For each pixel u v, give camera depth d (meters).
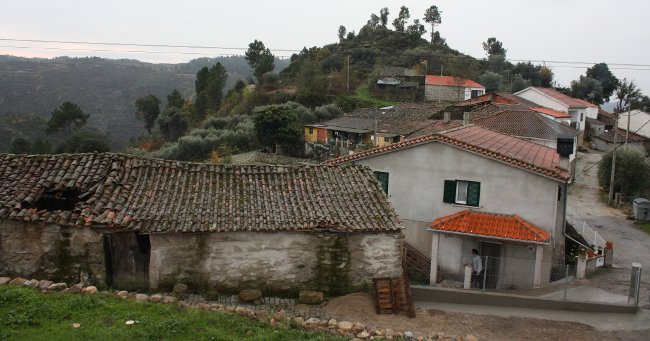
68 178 15.27
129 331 10.58
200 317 11.84
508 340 13.73
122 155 16.55
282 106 56.38
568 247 24.31
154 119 90.88
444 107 57.09
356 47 108.62
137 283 14.57
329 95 80.06
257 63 106.31
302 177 17.41
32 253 14.23
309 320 12.97
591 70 96.44
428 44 111.19
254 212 15.28
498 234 18.81
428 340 12.87
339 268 15.21
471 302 16.52
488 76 87.56
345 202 16.27
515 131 39.00
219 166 17.36
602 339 14.12
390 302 14.69
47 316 11.03
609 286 18.67
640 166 38.09
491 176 20.59
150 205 14.91
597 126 64.81
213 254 14.67
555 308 16.31
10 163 15.84
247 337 11.16
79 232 14.16
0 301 11.37
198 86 99.94
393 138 48.34
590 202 37.72
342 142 53.16
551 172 19.52
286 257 15.02
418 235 21.94
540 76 97.88
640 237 28.12
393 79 83.25
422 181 21.77
